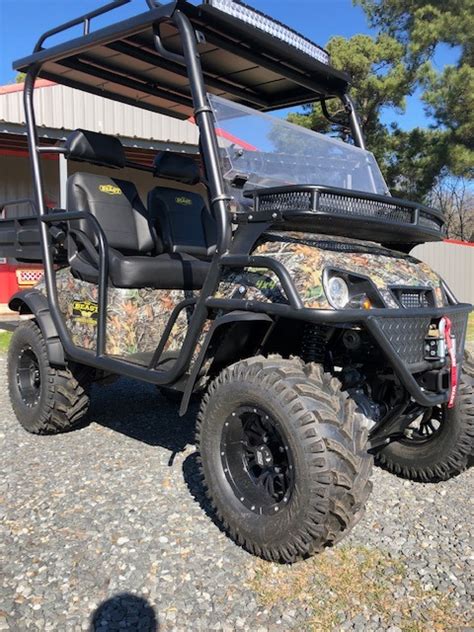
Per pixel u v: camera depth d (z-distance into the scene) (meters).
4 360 6.79
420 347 2.60
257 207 2.73
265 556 2.52
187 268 3.70
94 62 3.75
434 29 17.33
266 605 2.25
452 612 2.22
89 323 3.70
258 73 3.70
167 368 3.11
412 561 2.55
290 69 3.62
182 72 3.85
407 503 3.11
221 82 3.87
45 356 3.92
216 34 3.14
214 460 2.71
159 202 4.42
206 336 2.69
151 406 4.86
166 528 2.80
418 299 2.81
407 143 18.66
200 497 3.14
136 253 4.23
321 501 2.29
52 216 3.83
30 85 3.89
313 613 2.20
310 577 2.42
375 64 18.17
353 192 2.60
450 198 33.16
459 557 2.59
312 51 3.56
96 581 2.38
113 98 4.35
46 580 2.39
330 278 2.50
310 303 2.43
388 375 2.81
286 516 2.39
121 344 3.49
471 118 17.59
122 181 4.32
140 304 3.54
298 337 2.87
